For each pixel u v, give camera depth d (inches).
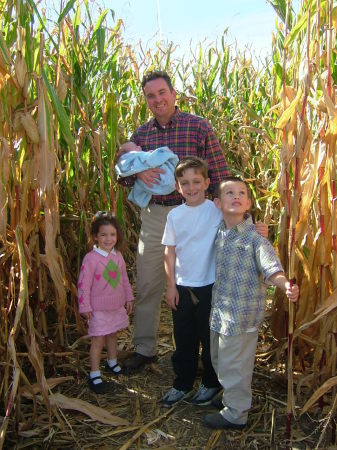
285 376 102.7
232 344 85.3
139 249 115.6
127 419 94.9
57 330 106.2
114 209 121.4
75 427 92.2
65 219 126.2
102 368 115.6
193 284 94.8
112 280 107.2
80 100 125.2
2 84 81.5
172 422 93.4
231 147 206.4
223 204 88.0
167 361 120.3
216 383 98.9
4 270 99.3
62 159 127.4
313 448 84.3
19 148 88.3
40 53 83.2
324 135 83.5
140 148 113.7
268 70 208.7
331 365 88.7
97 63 138.3
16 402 87.7
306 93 76.1
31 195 90.3
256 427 90.9
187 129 110.1
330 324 87.2
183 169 94.0
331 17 78.3
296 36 85.5
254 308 85.8
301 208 85.2
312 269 92.6
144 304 115.3
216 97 216.1
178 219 96.1
